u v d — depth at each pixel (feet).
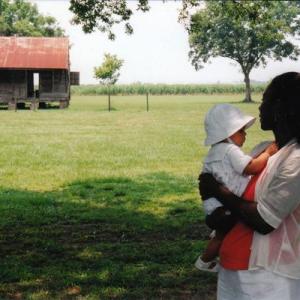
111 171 55.98
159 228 33.94
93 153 68.85
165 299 21.67
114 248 29.30
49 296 21.86
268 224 9.86
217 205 10.42
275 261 10.04
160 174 54.65
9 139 84.74
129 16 44.19
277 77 10.30
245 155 10.27
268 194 9.88
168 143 80.28
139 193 45.37
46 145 76.89
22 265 26.03
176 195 44.86
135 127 108.99
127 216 37.32
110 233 32.76
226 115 10.53
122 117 139.95
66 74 181.88
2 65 175.01
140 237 31.83
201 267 11.09
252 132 99.66
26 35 319.06
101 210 39.24
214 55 288.92
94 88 399.24
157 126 111.86
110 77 292.61
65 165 59.57
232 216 10.37
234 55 286.66
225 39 283.18
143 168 58.29
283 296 10.05
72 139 85.30
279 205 9.80
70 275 24.49
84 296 21.85
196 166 59.88
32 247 29.63
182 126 111.75
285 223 10.09
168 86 413.80
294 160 9.80
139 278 23.98
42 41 189.78
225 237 10.48
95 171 55.83
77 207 40.22
